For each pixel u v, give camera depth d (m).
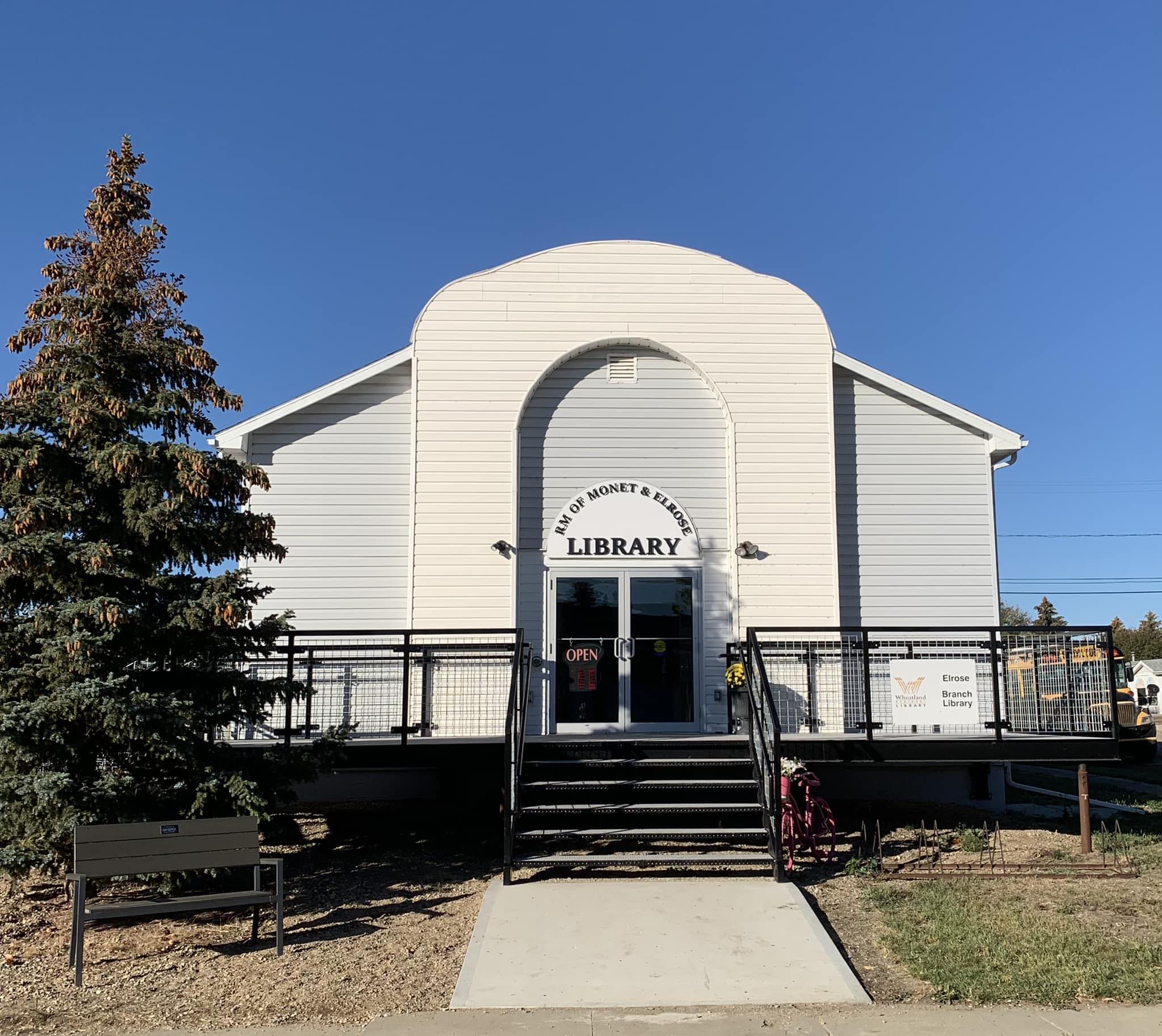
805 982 6.22
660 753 10.01
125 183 8.61
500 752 10.09
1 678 7.36
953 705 10.30
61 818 7.07
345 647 10.25
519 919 7.41
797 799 9.28
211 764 8.00
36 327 8.05
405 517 12.75
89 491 7.92
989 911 7.61
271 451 12.78
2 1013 5.75
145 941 7.10
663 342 12.94
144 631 7.73
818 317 13.09
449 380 12.73
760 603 12.54
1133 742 15.62
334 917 7.65
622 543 12.66
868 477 13.14
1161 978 6.13
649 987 6.16
